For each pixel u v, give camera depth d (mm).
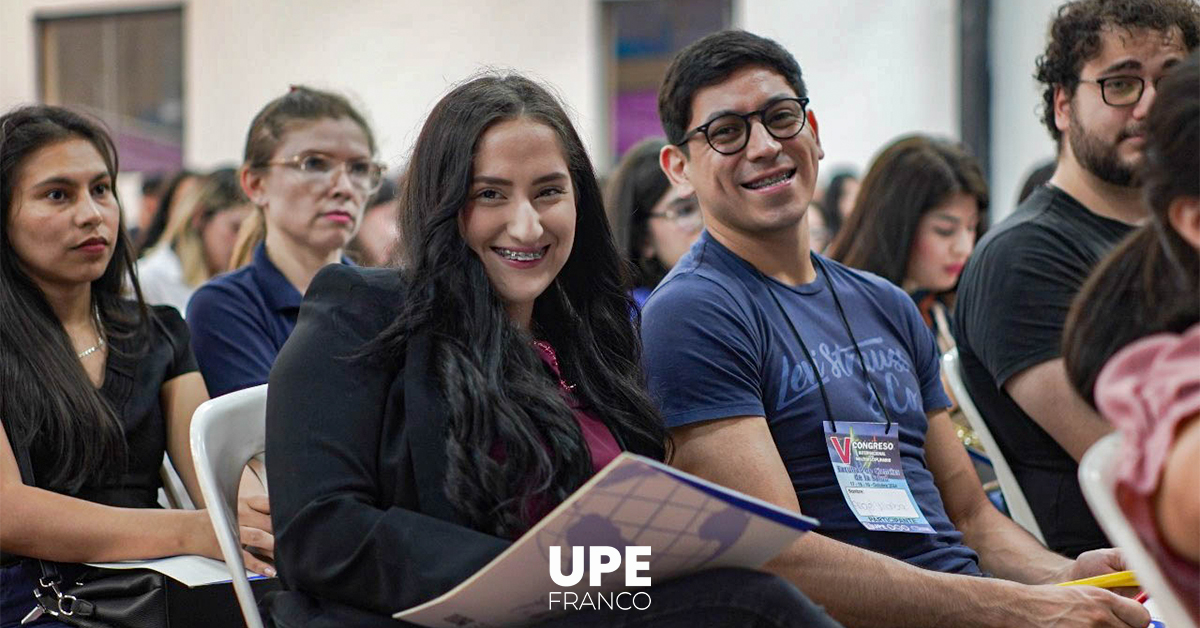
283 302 2998
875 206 3193
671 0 7680
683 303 2152
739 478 2047
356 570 1590
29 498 2117
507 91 1843
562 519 1412
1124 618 1957
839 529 2109
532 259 1816
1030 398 2439
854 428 2168
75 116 2396
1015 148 6820
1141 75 2422
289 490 1650
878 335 2318
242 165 3123
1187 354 1123
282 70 8320
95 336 2414
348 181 3057
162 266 4430
